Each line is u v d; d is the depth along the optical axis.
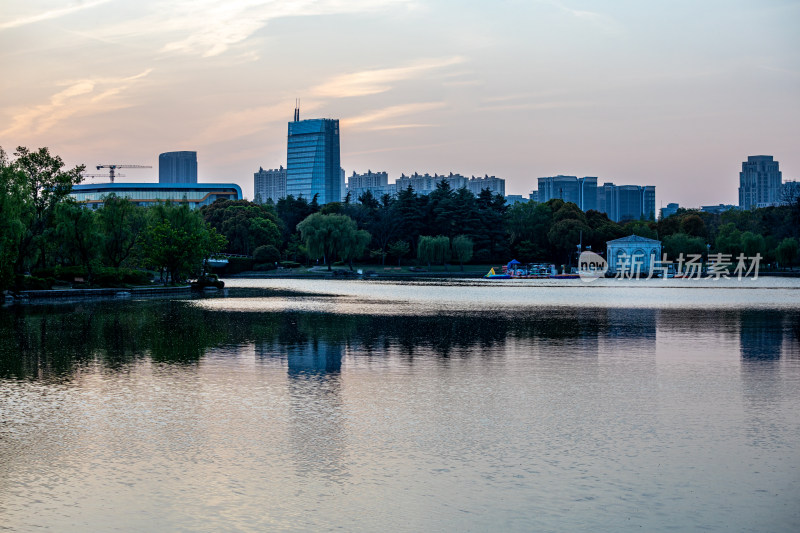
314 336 71.00
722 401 42.34
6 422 37.38
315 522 25.53
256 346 63.66
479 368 52.72
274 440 34.34
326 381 47.75
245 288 164.00
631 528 25.06
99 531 24.84
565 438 34.78
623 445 33.69
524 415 38.97
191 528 25.09
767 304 116.62
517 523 25.44
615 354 59.59
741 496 27.66
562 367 53.22
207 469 30.45
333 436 35.03
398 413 39.28
